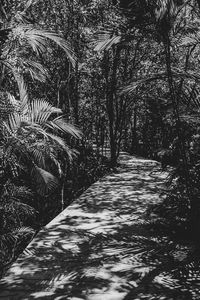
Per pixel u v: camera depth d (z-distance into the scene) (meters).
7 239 5.23
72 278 3.98
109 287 3.77
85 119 15.12
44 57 9.86
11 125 4.67
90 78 14.23
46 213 8.88
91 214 6.80
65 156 9.44
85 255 4.65
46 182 5.22
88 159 13.84
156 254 4.54
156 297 3.55
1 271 4.89
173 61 7.86
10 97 4.93
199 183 5.18
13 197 5.28
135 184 10.27
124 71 14.21
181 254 4.30
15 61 4.91
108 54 12.82
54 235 5.49
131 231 5.59
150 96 7.00
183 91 5.27
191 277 3.96
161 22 4.91
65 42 4.96
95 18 10.30
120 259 4.50
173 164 6.12
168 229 4.97
